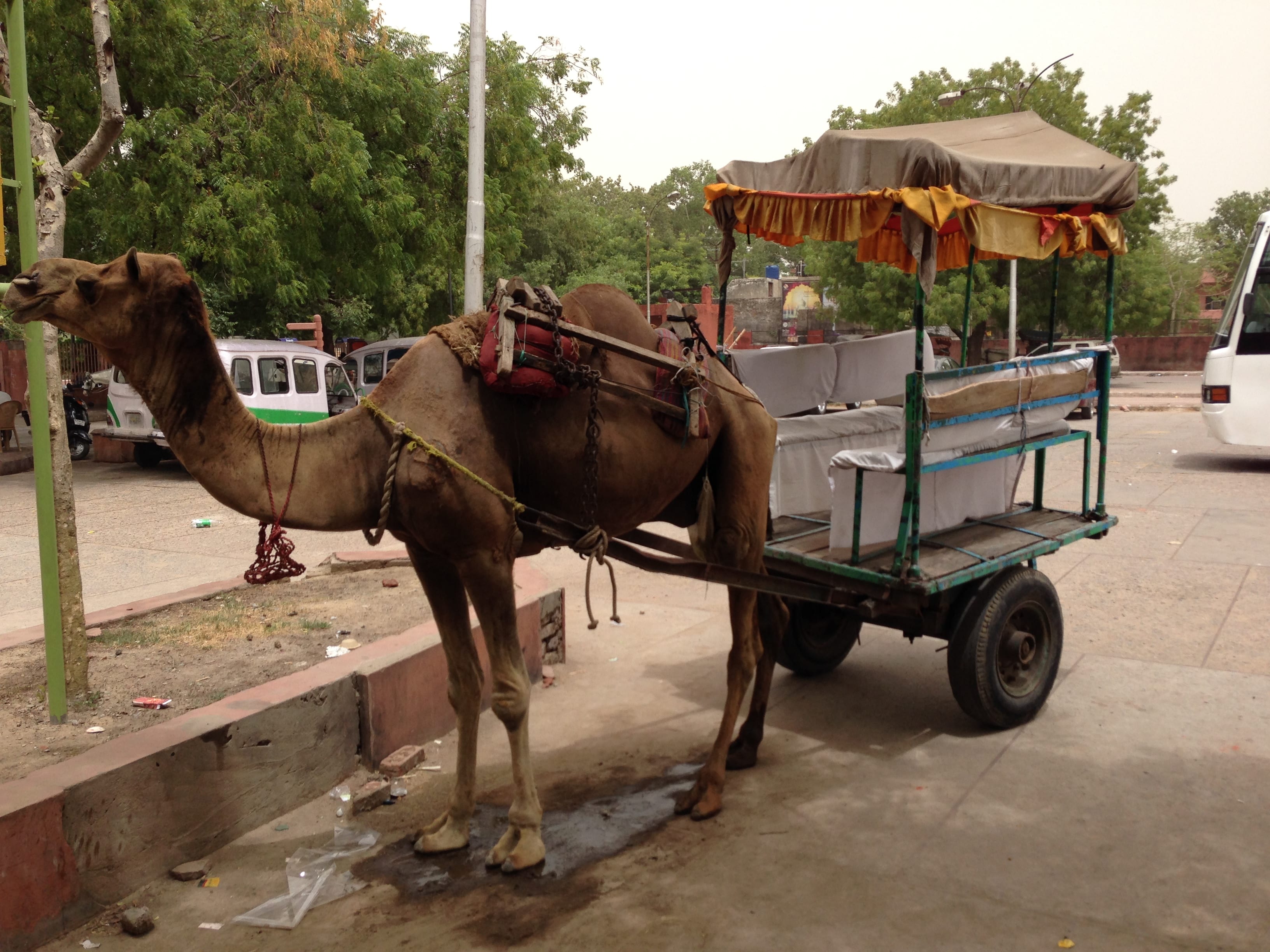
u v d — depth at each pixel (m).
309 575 6.93
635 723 5.08
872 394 5.86
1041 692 4.99
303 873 3.60
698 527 4.41
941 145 4.00
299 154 13.48
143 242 13.50
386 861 3.71
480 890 3.49
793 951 3.08
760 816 4.02
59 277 2.91
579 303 3.77
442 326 3.55
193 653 5.01
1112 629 6.51
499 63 16.39
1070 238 4.92
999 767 4.45
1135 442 16.55
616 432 3.67
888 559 4.59
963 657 4.61
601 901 3.41
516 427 3.49
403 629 5.51
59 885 3.21
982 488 5.49
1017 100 22.11
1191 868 3.54
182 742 3.62
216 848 3.78
